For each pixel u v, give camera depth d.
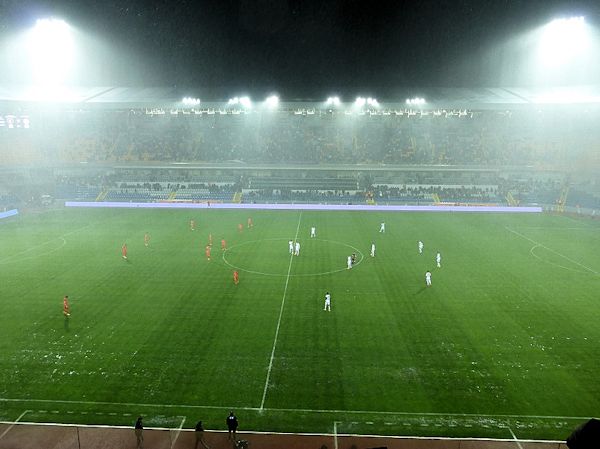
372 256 39.19
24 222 54.38
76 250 40.56
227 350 22.28
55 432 15.85
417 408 17.81
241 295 29.58
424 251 41.22
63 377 19.83
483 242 45.03
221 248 41.62
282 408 17.77
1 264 36.06
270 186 73.06
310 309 27.38
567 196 67.88
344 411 17.61
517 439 16.00
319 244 43.56
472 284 31.97
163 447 15.20
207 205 66.75
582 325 25.23
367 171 73.31
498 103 65.50
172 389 19.00
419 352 22.16
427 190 71.94
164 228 50.91
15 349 22.22
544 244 44.31
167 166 73.00
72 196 70.38
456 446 15.25
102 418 17.09
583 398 18.47
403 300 28.86
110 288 30.62
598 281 32.78
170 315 26.33
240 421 16.94
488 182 72.94
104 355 21.70
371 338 23.62
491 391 18.97
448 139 79.19
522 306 27.94
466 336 23.88
